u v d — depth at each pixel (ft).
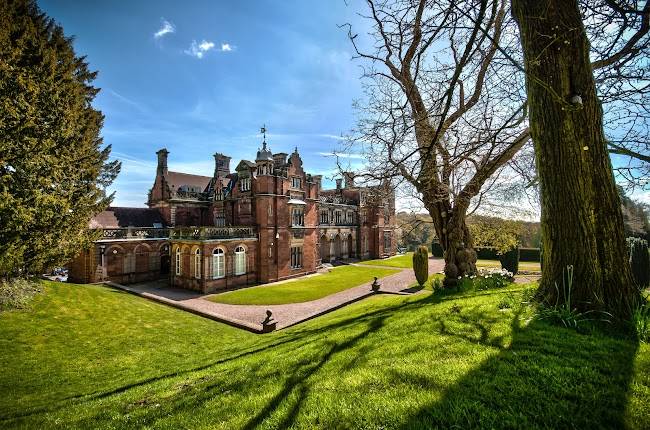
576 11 14.20
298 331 32.89
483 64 18.17
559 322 14.29
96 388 23.06
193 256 77.15
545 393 9.48
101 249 79.77
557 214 14.94
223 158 111.45
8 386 23.35
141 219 98.12
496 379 10.63
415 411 9.74
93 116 53.67
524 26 15.03
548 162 14.97
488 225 63.26
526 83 15.94
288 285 82.48
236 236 81.87
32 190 33.83
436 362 12.89
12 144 32.50
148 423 14.23
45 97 38.45
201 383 18.76
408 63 23.22
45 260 39.83
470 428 8.53
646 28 14.38
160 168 105.50
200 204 107.34
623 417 7.95
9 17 38.09
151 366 28.71
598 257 14.05
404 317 22.77
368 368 14.01
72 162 42.86
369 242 152.56
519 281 62.03
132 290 70.33
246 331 43.88
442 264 126.52
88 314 43.01
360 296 60.39
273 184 89.81
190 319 49.16
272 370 17.56
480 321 17.02
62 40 47.26
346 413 10.58
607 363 10.50
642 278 43.52
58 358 29.43
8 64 34.68
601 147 14.34
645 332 12.10
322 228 126.62
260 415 12.13
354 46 18.97
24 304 40.09
